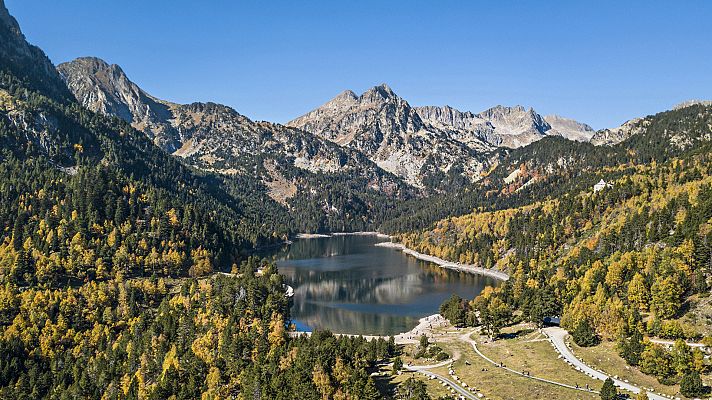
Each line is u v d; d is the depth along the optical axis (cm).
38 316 19725
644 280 17825
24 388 16738
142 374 16600
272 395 13125
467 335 19825
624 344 15412
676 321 15712
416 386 13262
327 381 13088
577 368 15175
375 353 16588
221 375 15750
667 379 13750
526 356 16538
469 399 13200
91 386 16412
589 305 17862
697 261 18238
